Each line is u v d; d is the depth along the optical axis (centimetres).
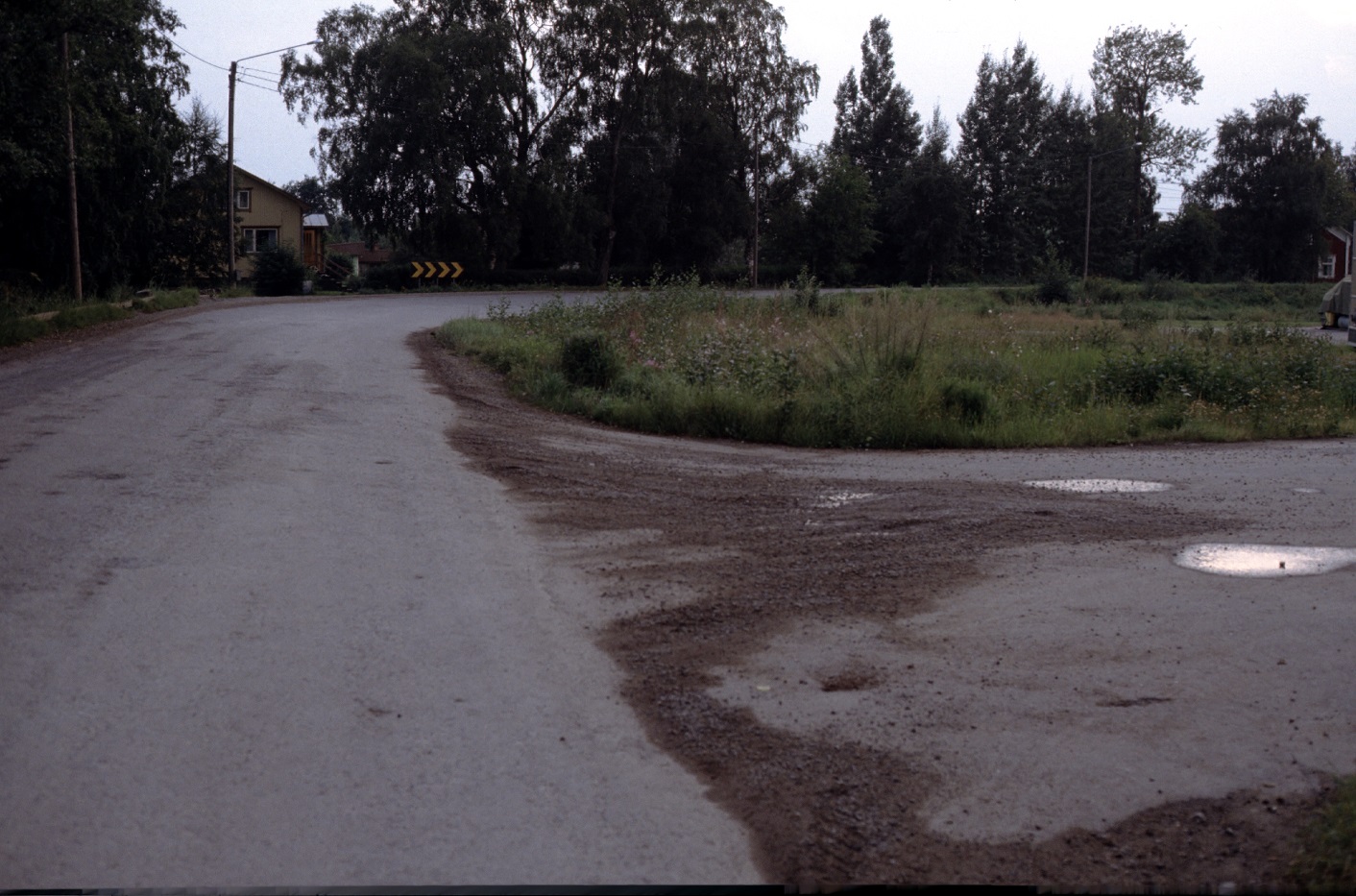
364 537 752
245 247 6662
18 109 2311
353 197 5388
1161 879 368
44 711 458
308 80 5391
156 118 3488
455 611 608
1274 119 8588
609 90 5925
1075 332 2453
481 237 5641
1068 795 422
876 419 1330
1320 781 434
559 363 1730
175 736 441
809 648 570
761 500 930
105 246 3475
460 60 5297
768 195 7244
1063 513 891
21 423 1118
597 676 525
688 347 1841
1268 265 8788
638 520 846
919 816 405
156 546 696
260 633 558
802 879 364
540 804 403
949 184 7988
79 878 346
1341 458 1217
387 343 2314
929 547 776
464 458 1070
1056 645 578
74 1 2238
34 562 652
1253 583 693
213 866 355
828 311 2752
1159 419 1480
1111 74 8431
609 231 6162
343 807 394
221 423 1174
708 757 445
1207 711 498
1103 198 8400
